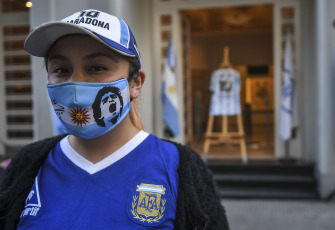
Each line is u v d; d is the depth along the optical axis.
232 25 10.62
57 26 1.04
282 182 5.98
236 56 12.27
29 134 7.41
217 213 1.11
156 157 1.14
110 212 1.04
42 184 1.13
